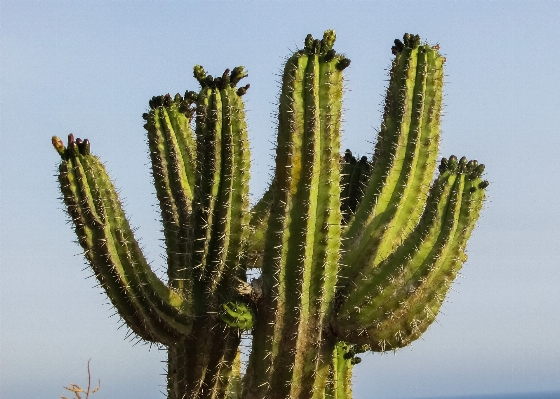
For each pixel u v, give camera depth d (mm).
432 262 6582
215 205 6754
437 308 6680
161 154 8031
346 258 6984
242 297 6461
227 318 6371
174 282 7562
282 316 6316
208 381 6969
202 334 6984
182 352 7137
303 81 6387
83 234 6906
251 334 6508
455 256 6676
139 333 7105
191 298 7035
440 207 6730
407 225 7207
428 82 7293
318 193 6375
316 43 6438
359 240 7086
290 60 6434
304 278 6312
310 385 6391
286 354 6305
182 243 7539
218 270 6805
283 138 6371
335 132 6410
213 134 6707
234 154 6727
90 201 6934
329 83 6387
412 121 7273
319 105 6383
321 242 6367
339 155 6453
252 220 7402
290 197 6324
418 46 7383
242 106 6824
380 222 7105
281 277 6309
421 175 7238
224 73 6785
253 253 7047
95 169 7020
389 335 6594
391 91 7375
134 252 7031
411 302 6555
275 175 6418
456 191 6758
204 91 6812
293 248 6316
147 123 8117
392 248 7125
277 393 6324
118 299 6969
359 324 6559
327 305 6484
